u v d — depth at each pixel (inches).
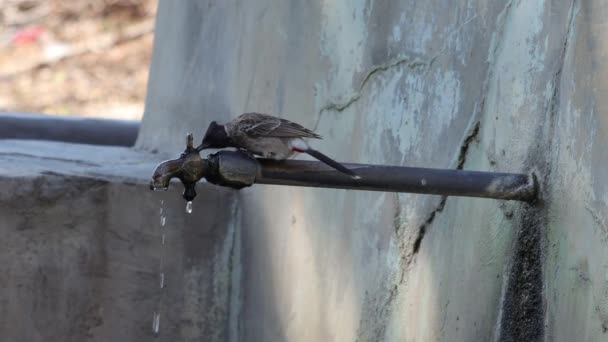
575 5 265.9
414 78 348.8
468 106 316.8
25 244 430.6
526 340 275.1
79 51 1123.3
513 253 281.0
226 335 468.4
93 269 442.0
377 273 359.6
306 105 430.3
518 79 291.1
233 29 517.3
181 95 578.2
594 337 245.9
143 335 452.1
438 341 319.0
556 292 264.8
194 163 265.9
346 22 398.9
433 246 328.2
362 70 384.2
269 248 445.7
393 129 359.9
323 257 401.4
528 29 289.1
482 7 313.4
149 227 450.3
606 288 241.8
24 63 1107.9
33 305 434.0
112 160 516.7
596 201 248.2
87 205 439.2
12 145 547.2
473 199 305.9
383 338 353.1
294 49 444.5
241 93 499.2
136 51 1126.4
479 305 296.5
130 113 1032.8
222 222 465.7
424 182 266.5
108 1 1173.1
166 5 639.8
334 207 395.9
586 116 255.8
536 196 275.3
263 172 266.5
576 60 263.1
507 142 293.6
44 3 1177.4
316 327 402.9
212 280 463.8
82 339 442.3
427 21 343.9
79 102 1047.6
